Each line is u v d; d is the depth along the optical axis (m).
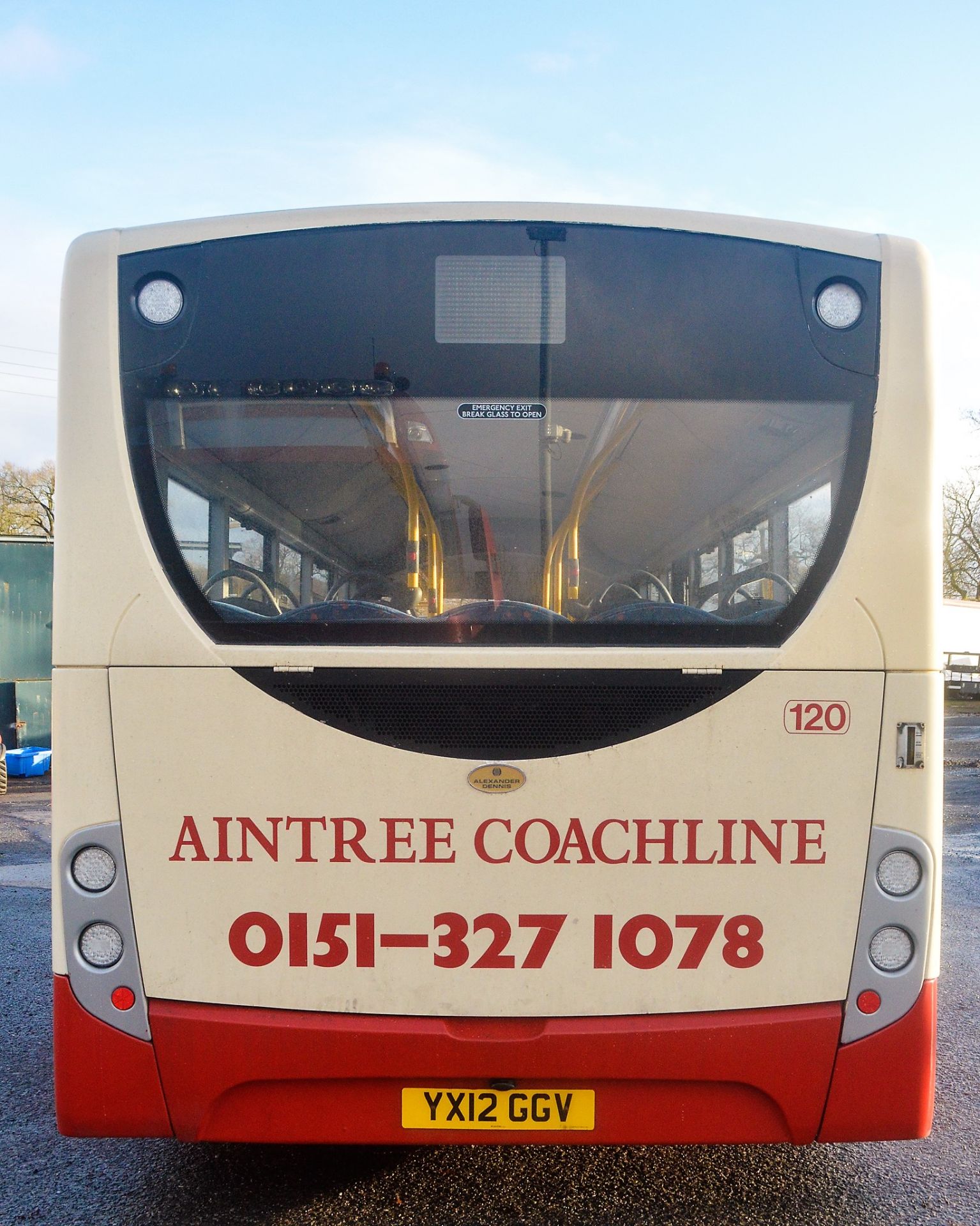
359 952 3.02
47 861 9.73
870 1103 3.03
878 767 3.07
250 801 3.03
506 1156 3.93
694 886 3.04
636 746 3.03
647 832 3.03
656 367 3.14
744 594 3.09
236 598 3.08
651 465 3.13
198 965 3.03
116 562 3.08
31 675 18.06
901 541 3.10
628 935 3.03
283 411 3.13
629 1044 2.99
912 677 3.08
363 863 3.02
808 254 3.17
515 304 3.15
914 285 3.17
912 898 3.06
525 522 3.13
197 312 3.14
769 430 3.13
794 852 3.05
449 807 3.02
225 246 3.16
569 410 3.13
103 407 3.12
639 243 3.16
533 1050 2.98
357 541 3.11
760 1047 3.00
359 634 3.05
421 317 3.15
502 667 3.03
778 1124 3.04
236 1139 3.02
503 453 3.13
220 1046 3.00
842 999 3.05
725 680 3.05
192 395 3.13
